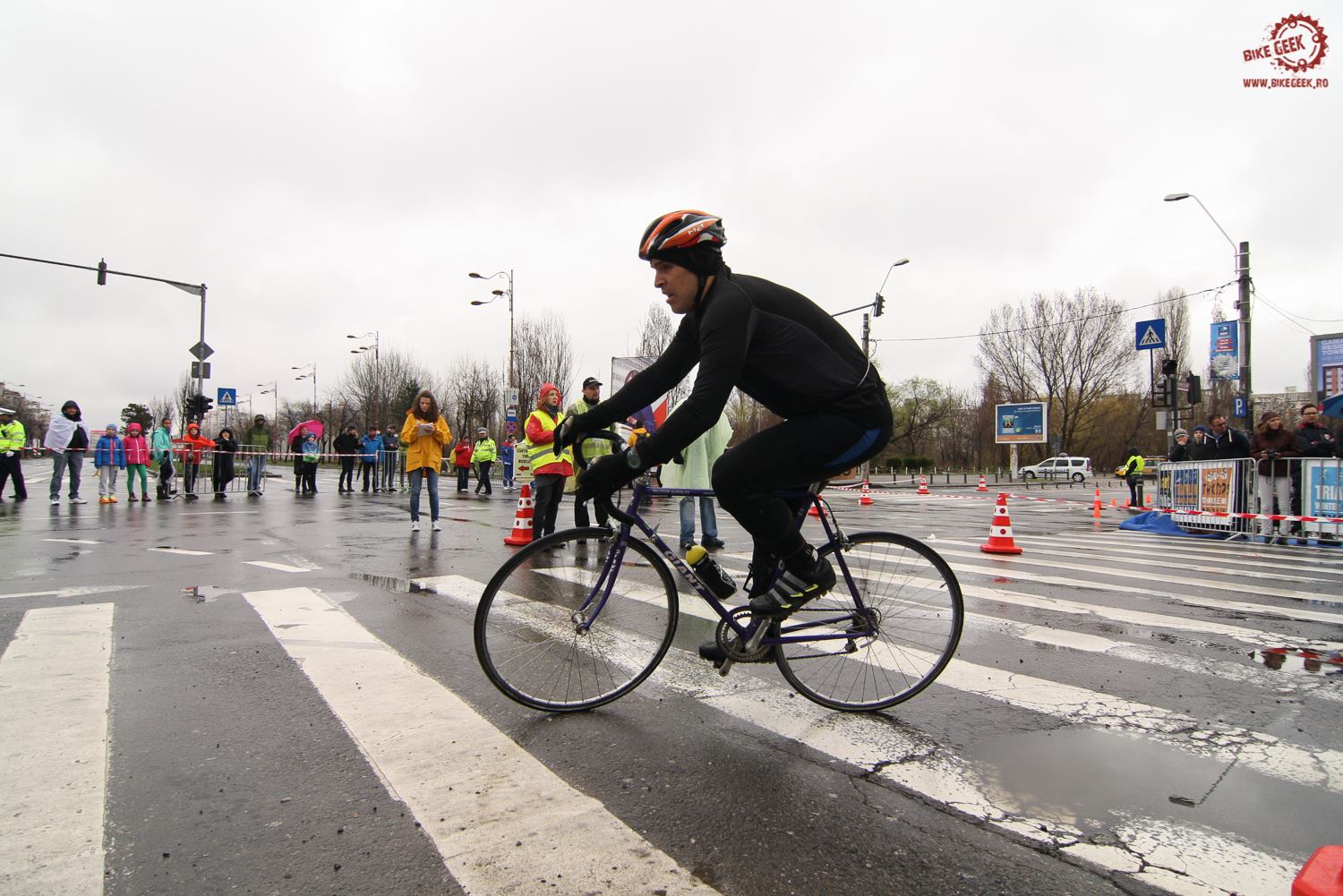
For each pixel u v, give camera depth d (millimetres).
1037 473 54094
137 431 14688
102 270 22438
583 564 3139
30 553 7156
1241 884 1886
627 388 3014
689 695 3232
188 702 3045
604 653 3156
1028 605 5215
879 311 26344
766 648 3053
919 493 25750
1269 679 3557
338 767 2477
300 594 5137
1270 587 6148
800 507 3051
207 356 23344
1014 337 59031
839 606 3166
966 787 2404
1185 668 3732
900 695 3180
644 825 2133
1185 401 21016
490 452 19344
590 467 2801
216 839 2035
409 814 2180
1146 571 7000
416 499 9234
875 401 2791
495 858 1959
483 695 3164
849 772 2500
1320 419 12414
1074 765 2572
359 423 50250
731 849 2016
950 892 1844
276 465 50906
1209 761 2625
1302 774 2525
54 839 2023
